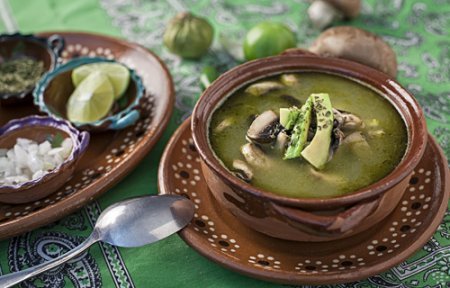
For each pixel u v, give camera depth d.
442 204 0.60
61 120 0.67
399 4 0.86
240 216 0.59
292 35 0.77
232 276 0.59
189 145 0.66
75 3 0.88
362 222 0.57
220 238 0.60
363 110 0.62
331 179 0.58
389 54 0.72
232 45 0.80
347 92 0.64
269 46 0.76
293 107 0.61
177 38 0.79
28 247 0.62
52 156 0.66
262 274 0.56
